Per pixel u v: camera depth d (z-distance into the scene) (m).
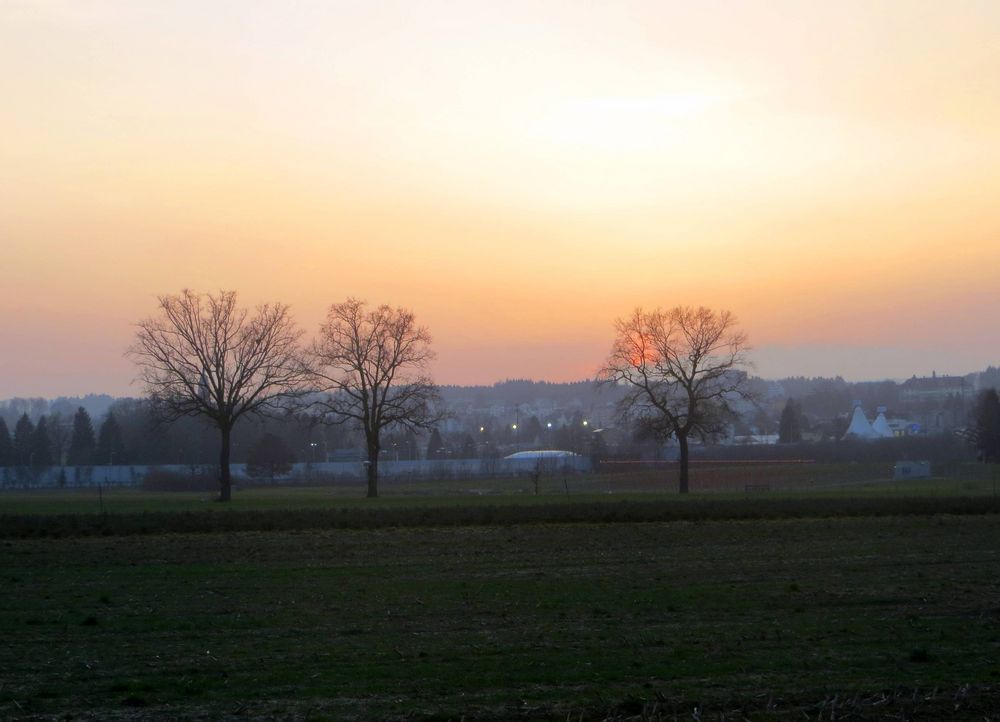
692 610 21.31
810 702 13.79
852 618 20.23
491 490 77.81
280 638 18.41
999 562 29.67
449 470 106.69
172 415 68.75
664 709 13.43
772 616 20.52
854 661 16.17
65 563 30.19
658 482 85.12
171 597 23.44
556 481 90.06
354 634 18.77
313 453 135.50
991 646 17.39
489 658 16.45
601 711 13.34
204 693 14.32
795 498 53.03
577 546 34.47
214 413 66.50
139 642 18.09
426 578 26.64
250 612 21.27
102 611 21.50
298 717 13.12
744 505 48.28
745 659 16.28
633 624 19.64
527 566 29.19
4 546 34.62
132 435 129.62
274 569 28.67
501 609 21.52
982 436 96.31
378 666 15.92
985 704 13.75
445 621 20.09
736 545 34.56
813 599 22.75
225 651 17.23
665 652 16.84
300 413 72.38
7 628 19.47
